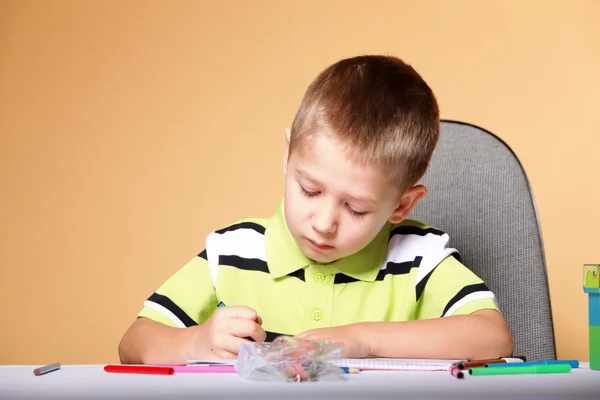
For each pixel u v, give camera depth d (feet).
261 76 7.00
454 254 3.74
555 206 6.30
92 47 7.43
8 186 7.45
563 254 6.25
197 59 7.16
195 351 2.76
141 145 7.20
